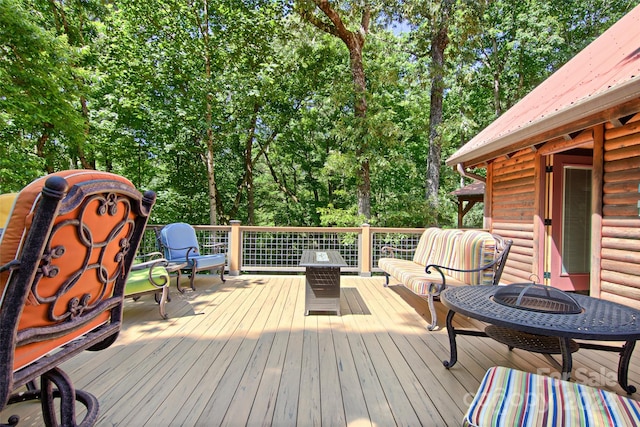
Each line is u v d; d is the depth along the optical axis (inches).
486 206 244.5
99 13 367.9
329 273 144.6
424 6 325.7
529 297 85.2
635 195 134.0
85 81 311.6
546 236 193.3
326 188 621.0
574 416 48.5
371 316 145.8
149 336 120.8
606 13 533.6
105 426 68.8
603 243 147.6
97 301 60.9
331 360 101.1
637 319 71.7
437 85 365.7
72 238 48.2
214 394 81.7
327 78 462.9
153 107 369.1
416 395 81.6
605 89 123.3
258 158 598.2
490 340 118.1
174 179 495.5
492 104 623.5
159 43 374.0
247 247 243.0
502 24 557.9
